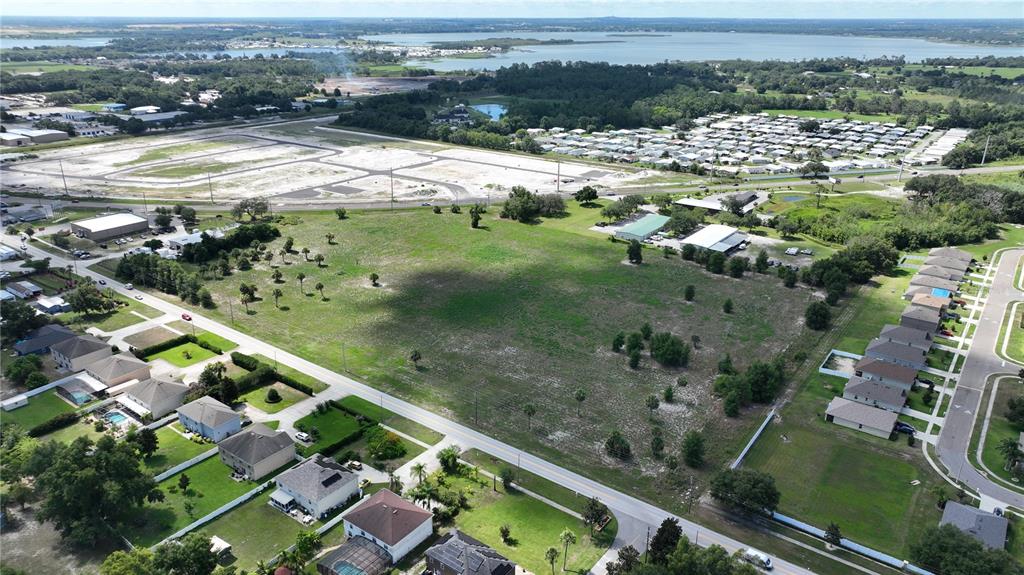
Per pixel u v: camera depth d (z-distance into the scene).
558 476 105.69
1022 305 171.25
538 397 127.81
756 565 88.12
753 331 156.12
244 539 91.44
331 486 97.38
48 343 139.00
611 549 90.75
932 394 128.38
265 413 120.94
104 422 116.25
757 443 115.06
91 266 187.62
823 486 104.31
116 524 92.81
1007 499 101.31
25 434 108.00
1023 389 131.38
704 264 197.62
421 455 109.75
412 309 165.50
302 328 154.50
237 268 190.00
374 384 131.12
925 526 95.69
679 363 141.00
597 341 150.62
